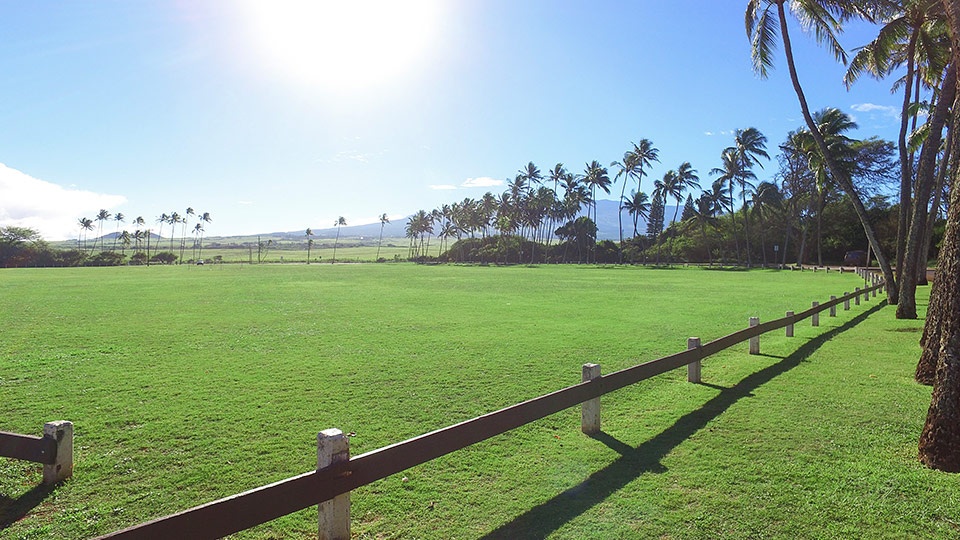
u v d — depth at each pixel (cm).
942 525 407
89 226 15738
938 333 837
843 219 6462
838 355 1080
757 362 1020
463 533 399
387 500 452
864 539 388
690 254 8431
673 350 1183
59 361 1059
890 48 1817
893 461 530
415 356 1113
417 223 13888
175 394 809
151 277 4803
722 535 394
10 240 9619
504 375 942
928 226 3106
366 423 673
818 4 1714
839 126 4197
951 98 1590
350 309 2056
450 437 432
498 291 2997
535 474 504
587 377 612
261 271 6412
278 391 830
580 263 9675
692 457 541
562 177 9819
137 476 504
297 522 419
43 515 426
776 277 4391
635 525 409
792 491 463
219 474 511
